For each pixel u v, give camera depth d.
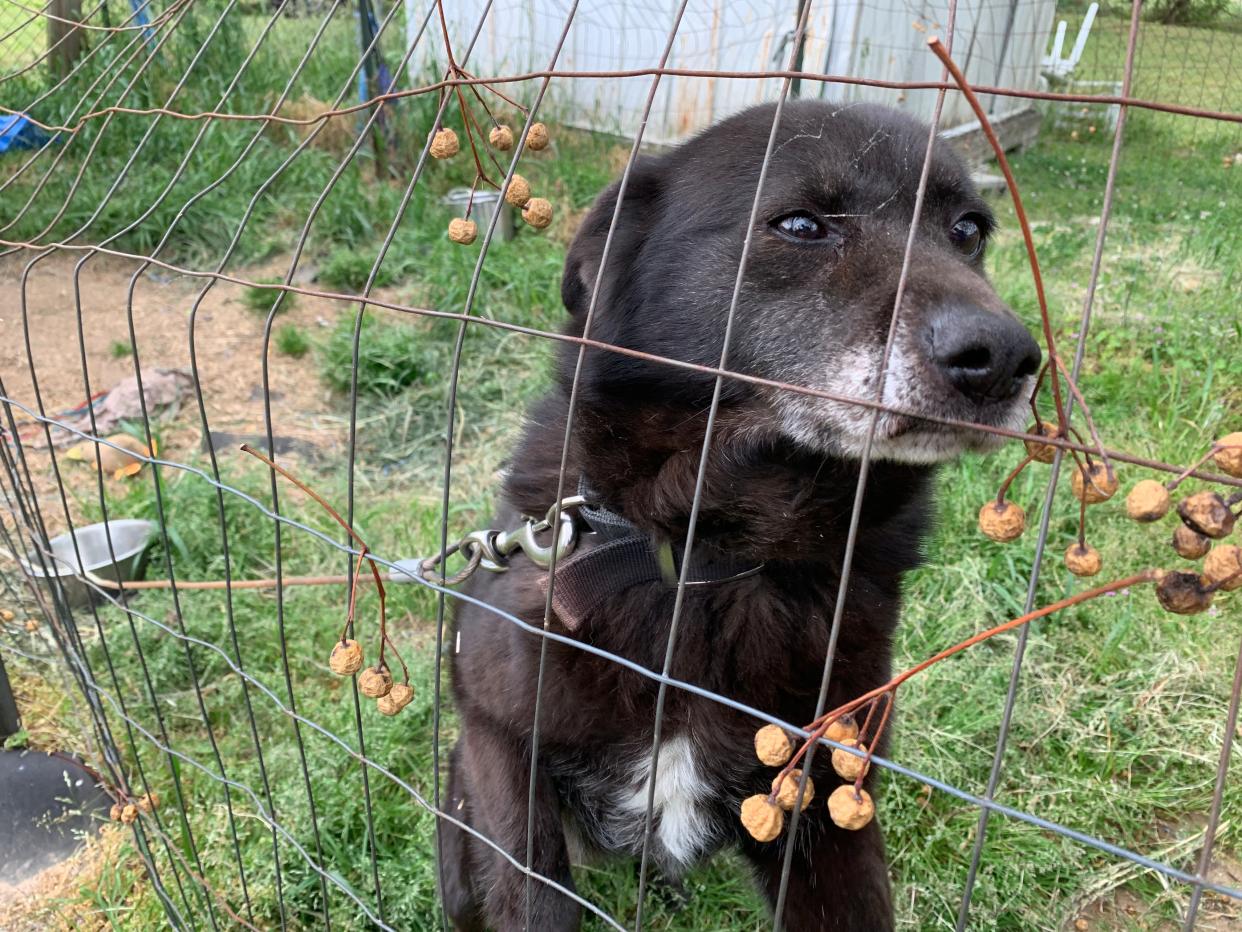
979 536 0.87
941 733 0.67
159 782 0.66
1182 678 0.72
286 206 1.56
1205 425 0.97
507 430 1.12
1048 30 2.58
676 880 0.58
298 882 0.58
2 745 0.69
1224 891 0.20
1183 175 2.19
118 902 0.58
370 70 1.65
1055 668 0.74
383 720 0.69
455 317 0.30
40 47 1.57
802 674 0.46
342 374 1.20
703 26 1.92
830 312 0.42
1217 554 0.19
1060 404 0.21
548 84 0.28
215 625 0.80
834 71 1.82
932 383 0.37
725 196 0.47
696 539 0.46
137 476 1.00
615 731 0.46
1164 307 1.25
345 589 0.85
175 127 1.62
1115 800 0.64
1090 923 0.58
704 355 0.46
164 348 1.26
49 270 1.42
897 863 0.61
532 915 0.47
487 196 1.55
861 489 0.23
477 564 0.47
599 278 0.28
